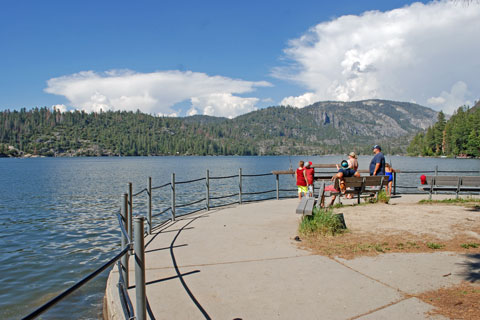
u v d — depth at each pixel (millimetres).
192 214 10000
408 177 44469
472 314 3441
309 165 11625
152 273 4883
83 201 23281
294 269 4938
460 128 162750
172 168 89875
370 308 3678
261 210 10383
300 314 3584
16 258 9195
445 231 6852
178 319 3525
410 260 5195
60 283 7273
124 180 46344
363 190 10781
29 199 24500
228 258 5520
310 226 6887
